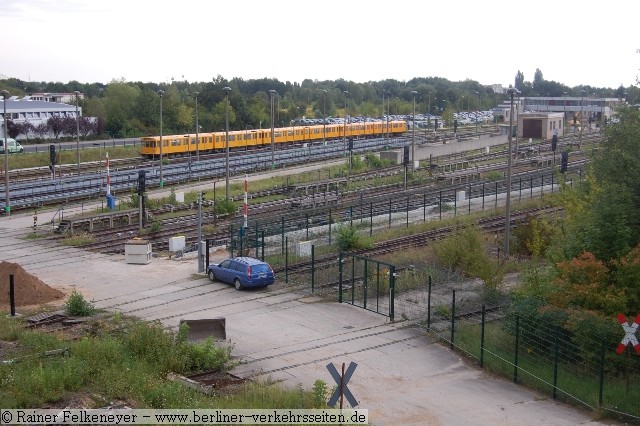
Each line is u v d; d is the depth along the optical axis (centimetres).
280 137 10762
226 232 4884
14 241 4622
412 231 4875
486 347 2611
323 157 9506
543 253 4053
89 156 9125
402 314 3062
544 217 4384
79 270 3912
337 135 11744
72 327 2873
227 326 2947
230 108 12744
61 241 4588
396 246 4438
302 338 2806
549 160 8994
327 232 4734
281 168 8612
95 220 5084
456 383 2388
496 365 2492
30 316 3022
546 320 2503
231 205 5500
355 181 7525
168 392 2012
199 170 7588
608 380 2312
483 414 2128
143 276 3784
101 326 2838
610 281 2520
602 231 2625
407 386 2348
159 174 7156
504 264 3822
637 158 2808
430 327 2911
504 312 2864
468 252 3675
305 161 9162
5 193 5775
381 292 3416
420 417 2095
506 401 2241
